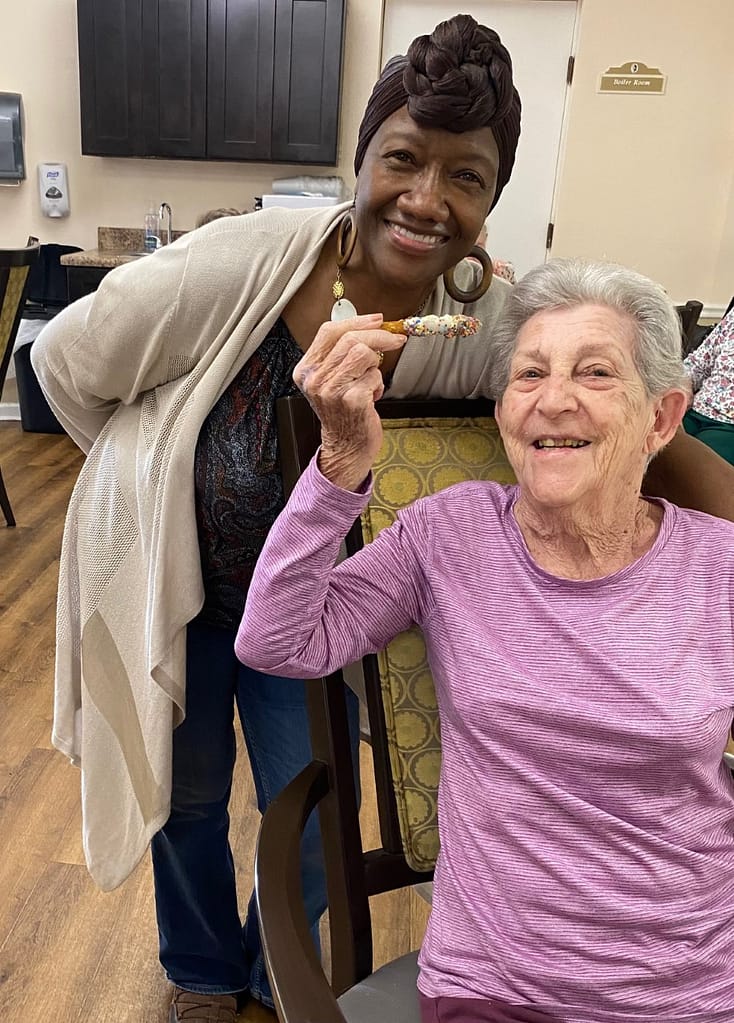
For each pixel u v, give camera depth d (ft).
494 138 2.96
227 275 3.28
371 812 6.19
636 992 2.68
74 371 3.67
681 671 2.79
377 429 2.66
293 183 14.06
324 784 3.11
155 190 14.96
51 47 14.29
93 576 3.81
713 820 2.83
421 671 3.32
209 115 13.67
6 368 10.60
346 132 14.35
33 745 6.70
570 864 2.74
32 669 7.73
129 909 5.28
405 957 3.18
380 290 3.35
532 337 2.96
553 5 13.82
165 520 3.45
